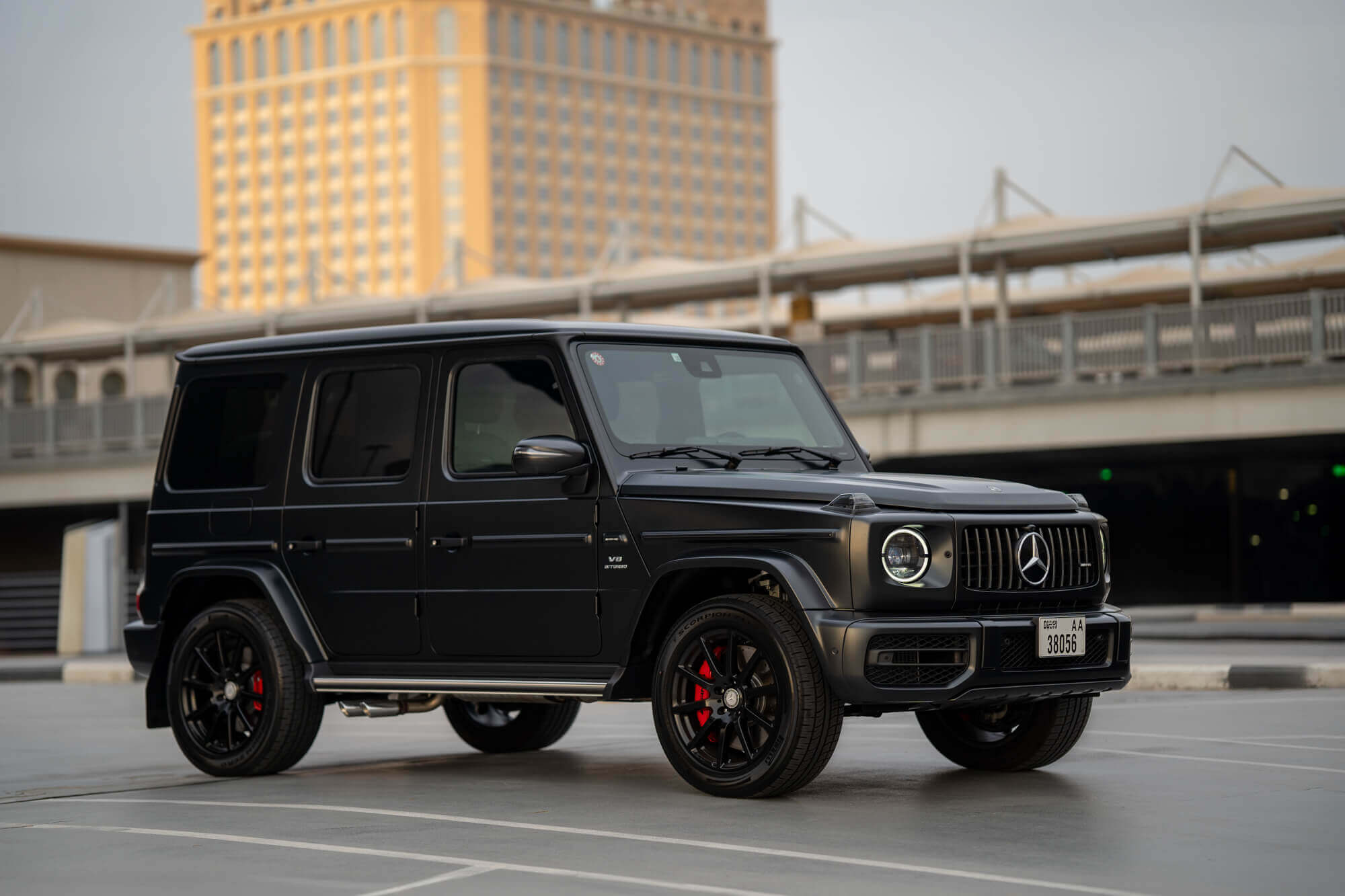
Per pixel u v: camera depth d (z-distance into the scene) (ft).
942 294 151.02
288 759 25.30
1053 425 90.84
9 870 17.44
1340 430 82.28
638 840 18.54
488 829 19.53
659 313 144.87
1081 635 21.62
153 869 17.34
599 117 588.91
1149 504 100.99
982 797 21.59
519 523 23.08
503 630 23.22
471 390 24.04
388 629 24.32
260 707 25.49
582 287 122.62
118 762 28.76
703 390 24.00
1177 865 16.85
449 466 23.98
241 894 15.94
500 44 565.94
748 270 116.06
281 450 25.81
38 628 88.22
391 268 565.94
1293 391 83.46
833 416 25.16
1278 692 37.37
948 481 22.29
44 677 57.47
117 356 155.12
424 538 23.98
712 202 618.03
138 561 127.03
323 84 577.84
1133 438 88.33
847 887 15.81
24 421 123.34
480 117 558.97
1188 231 98.48
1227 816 19.86
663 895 15.51
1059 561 21.79
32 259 187.62
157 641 26.66
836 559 20.54
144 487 117.80
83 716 39.68
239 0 597.52
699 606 21.62
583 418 22.71
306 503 25.29
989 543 21.16
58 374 173.58
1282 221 94.68
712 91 619.67
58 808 22.20
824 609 20.48
